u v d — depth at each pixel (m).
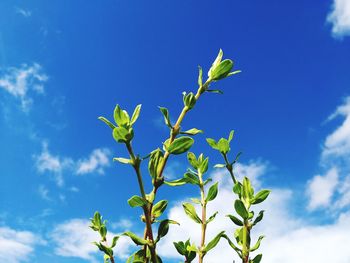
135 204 0.19
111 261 0.25
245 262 0.22
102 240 0.27
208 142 0.25
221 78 0.23
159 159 0.20
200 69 0.22
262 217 0.23
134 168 0.18
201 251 0.22
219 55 0.23
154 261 0.19
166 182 0.20
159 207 0.22
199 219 0.24
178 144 0.20
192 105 0.21
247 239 0.23
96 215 0.28
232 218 0.23
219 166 0.25
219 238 0.22
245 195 0.24
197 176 0.26
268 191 0.24
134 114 0.20
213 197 0.24
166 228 0.21
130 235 0.19
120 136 0.18
